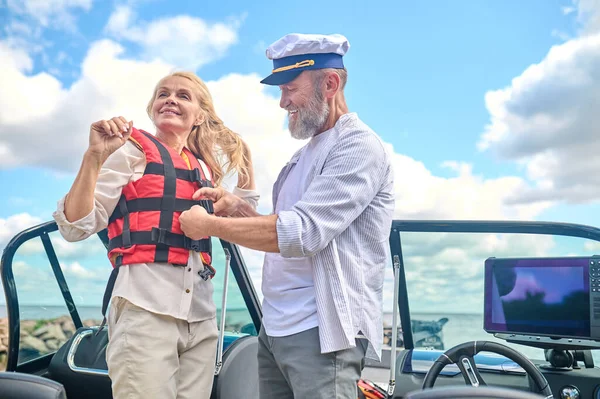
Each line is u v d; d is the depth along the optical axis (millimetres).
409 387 2316
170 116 2004
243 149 2242
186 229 1644
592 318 2256
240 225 1586
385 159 1757
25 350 3047
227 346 2697
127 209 1823
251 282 3199
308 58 1774
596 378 2170
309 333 1630
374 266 1732
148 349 1736
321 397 1579
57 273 3102
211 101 2150
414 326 2842
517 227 2572
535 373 1906
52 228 3000
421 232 2654
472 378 1941
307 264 1693
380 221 1741
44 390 1100
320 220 1590
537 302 2387
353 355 1650
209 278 1971
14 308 2932
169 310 1777
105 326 2822
